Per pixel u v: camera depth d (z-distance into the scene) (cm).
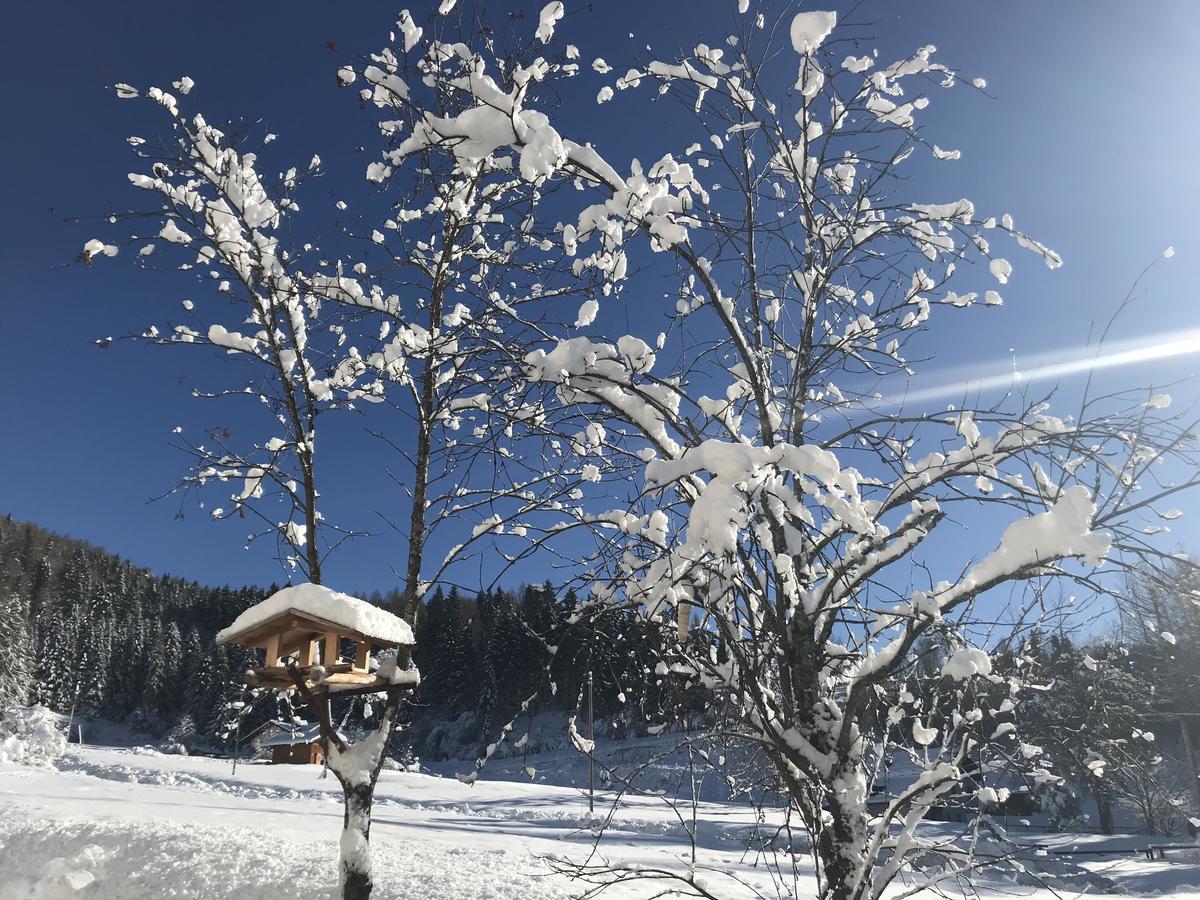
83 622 8081
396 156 364
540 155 334
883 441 410
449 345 537
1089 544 315
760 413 446
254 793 1872
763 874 909
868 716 437
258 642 529
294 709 639
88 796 1309
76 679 7669
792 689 425
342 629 477
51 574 8775
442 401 570
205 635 8488
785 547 422
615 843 1279
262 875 633
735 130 481
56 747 2566
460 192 550
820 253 505
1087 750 407
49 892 658
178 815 1021
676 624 421
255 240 555
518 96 346
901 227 471
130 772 2122
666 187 402
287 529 598
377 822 1461
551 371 417
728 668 432
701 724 450
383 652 554
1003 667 414
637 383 441
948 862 403
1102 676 403
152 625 8494
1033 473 372
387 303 587
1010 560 334
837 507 336
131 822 808
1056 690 413
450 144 355
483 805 1844
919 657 392
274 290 562
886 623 429
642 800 1756
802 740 390
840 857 381
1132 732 399
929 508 386
